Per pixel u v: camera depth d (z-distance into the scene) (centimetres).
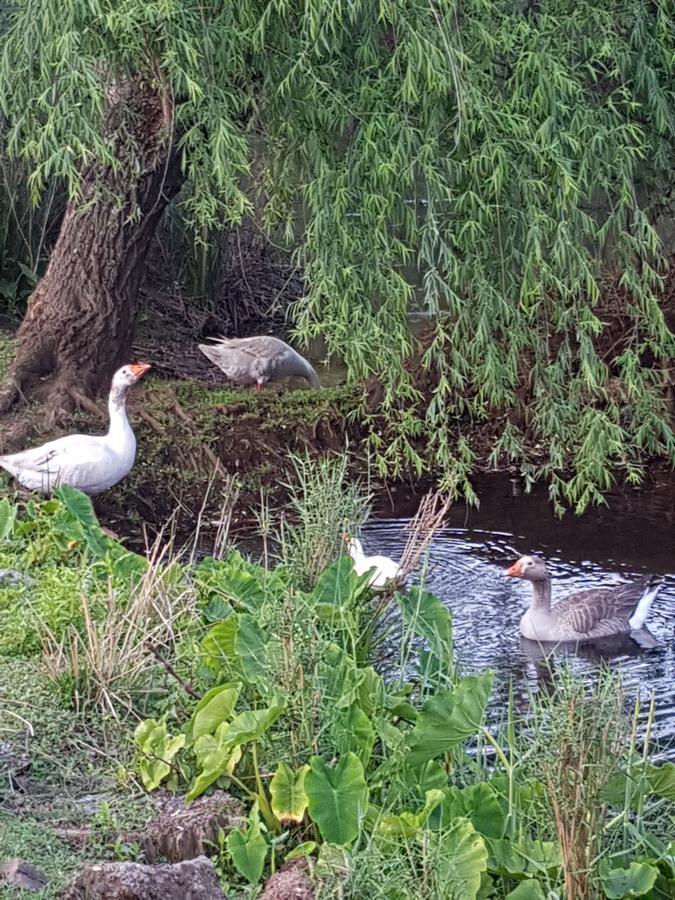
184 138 973
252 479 1172
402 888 704
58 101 977
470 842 730
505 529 1120
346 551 934
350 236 985
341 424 1221
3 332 1256
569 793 711
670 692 941
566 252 977
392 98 976
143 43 958
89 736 819
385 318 1009
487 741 881
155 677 855
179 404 1198
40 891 672
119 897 651
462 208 981
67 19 941
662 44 994
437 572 1059
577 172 988
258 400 1225
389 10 938
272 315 1450
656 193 1089
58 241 1206
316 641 815
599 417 1027
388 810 789
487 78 972
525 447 1210
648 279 1030
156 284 1402
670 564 1077
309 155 998
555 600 1027
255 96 1009
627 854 786
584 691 782
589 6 980
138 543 1096
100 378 1198
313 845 763
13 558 949
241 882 758
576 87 963
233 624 843
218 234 1395
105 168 1168
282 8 942
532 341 1023
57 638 870
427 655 870
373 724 815
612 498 1163
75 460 1055
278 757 810
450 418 1227
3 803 782
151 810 785
